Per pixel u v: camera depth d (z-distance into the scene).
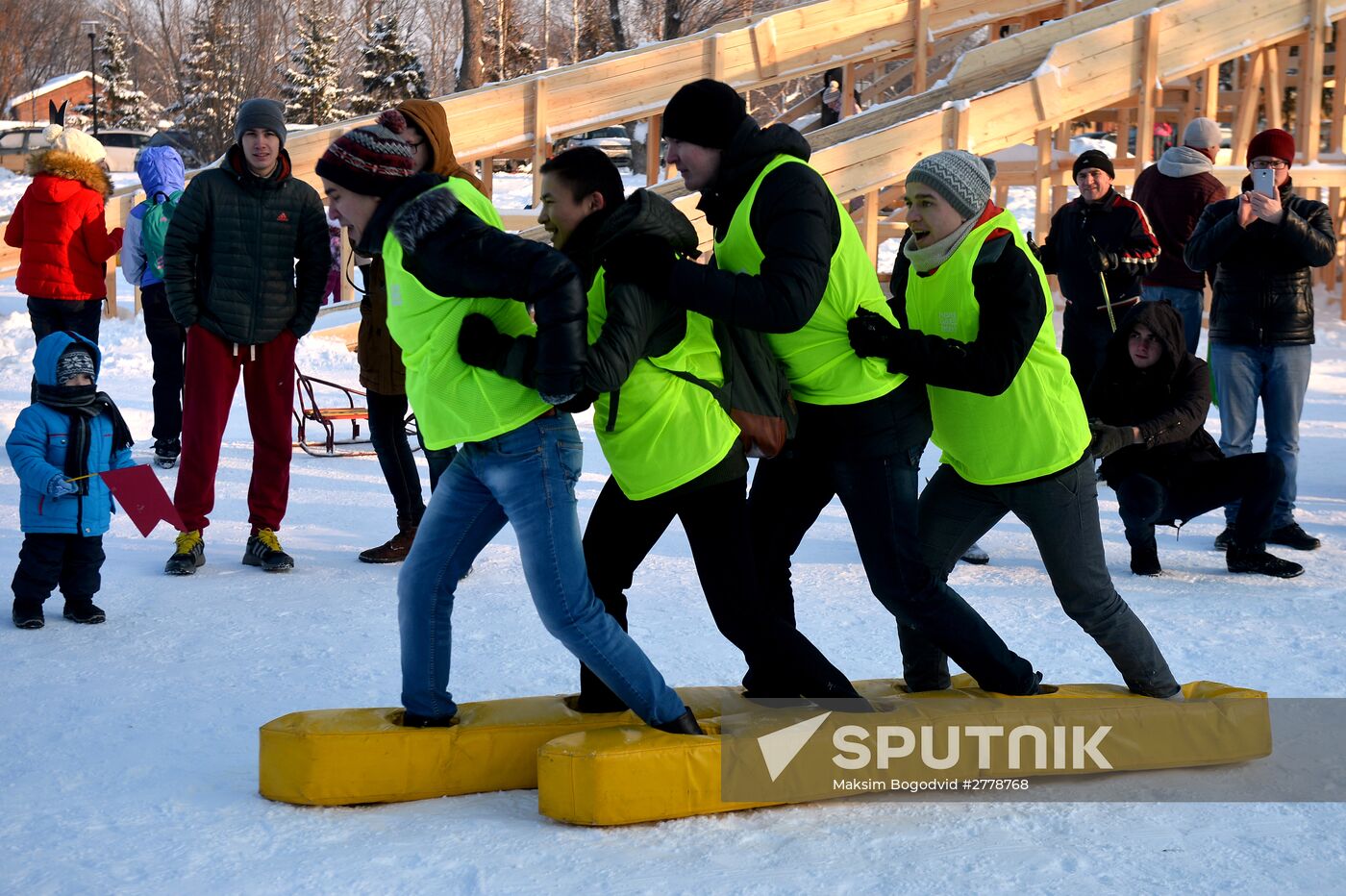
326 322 14.62
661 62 15.55
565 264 3.23
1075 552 3.90
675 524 7.80
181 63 52.47
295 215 6.46
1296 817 3.53
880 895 3.04
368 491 8.75
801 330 3.70
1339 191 16.17
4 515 7.73
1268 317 7.00
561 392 3.26
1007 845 3.35
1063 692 4.06
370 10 53.94
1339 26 15.62
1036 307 3.69
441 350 3.44
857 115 15.85
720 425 3.57
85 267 9.84
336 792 3.58
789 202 3.51
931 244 3.80
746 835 3.41
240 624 5.48
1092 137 28.17
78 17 69.38
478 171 21.39
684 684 4.66
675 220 3.54
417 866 3.21
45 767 3.88
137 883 3.11
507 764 3.74
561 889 3.07
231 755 4.01
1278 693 4.58
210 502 6.55
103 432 5.43
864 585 6.32
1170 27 14.47
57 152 9.67
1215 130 9.51
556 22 45.53
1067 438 3.85
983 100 13.86
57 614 5.60
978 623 3.90
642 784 3.45
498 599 5.96
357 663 4.93
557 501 3.47
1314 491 8.62
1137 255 8.50
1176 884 3.11
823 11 16.33
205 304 6.38
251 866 3.21
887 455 3.76
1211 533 7.62
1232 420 7.21
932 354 3.63
